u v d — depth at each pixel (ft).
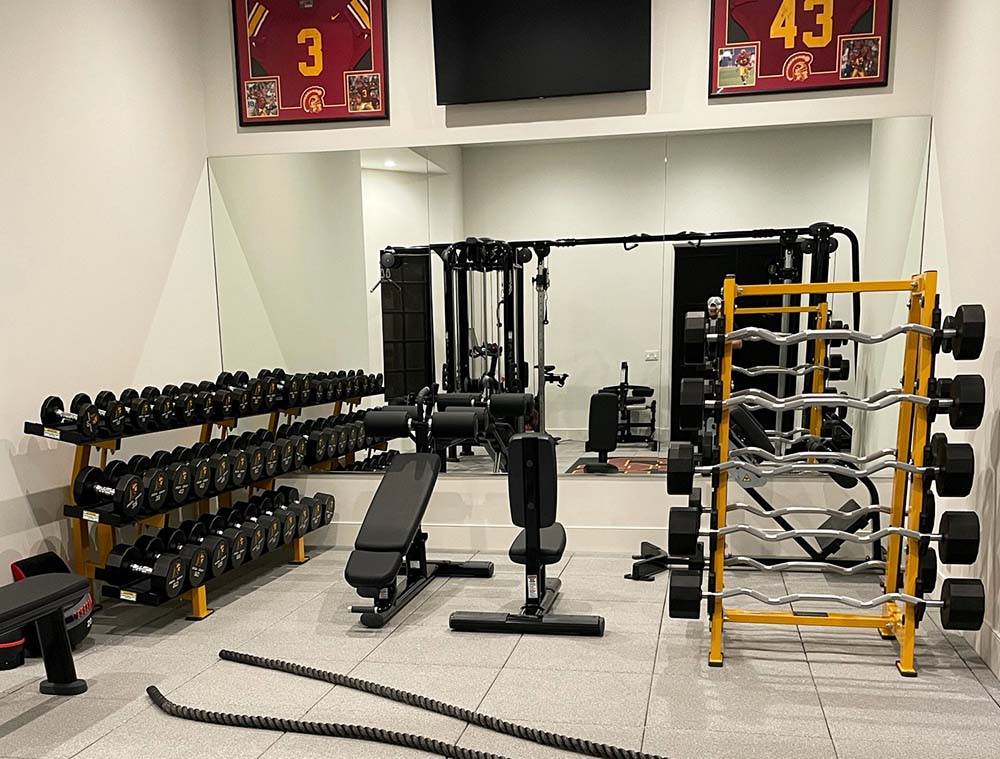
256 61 13.16
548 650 9.08
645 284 12.39
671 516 8.42
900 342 11.53
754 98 11.69
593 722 7.34
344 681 8.27
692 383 8.41
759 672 8.39
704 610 10.28
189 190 13.12
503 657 8.91
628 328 12.53
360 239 13.26
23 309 9.68
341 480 13.82
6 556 9.43
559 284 12.67
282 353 13.83
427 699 7.75
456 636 9.59
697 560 8.54
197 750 7.03
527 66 12.17
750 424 11.02
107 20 11.14
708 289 12.20
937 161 10.73
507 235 12.76
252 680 8.47
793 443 11.52
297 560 12.80
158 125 12.28
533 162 12.53
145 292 12.00
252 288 13.78
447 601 10.79
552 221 12.58
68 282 10.43
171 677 8.57
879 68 11.21
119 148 11.41
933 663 8.57
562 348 12.79
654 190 12.19
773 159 11.75
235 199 13.58
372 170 13.06
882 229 11.50
